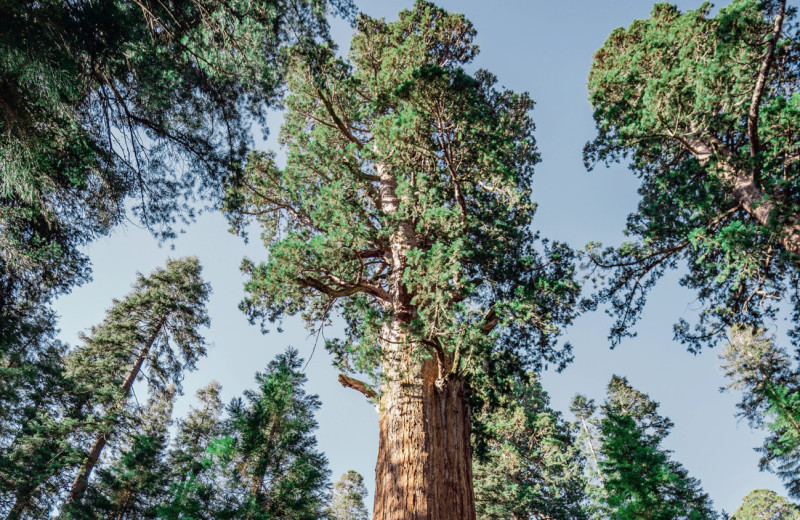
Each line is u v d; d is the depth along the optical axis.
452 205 10.95
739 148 10.88
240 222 12.23
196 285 22.78
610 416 14.15
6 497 15.88
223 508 11.34
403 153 9.89
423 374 8.16
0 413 16.06
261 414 12.86
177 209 9.92
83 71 6.89
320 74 11.67
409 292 8.19
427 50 14.23
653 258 13.14
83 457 16.91
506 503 18.52
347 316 11.48
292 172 10.12
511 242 10.46
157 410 24.77
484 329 8.70
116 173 9.12
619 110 13.80
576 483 20.41
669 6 16.14
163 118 8.72
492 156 9.72
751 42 9.62
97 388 18.81
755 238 9.77
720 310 12.53
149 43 7.14
